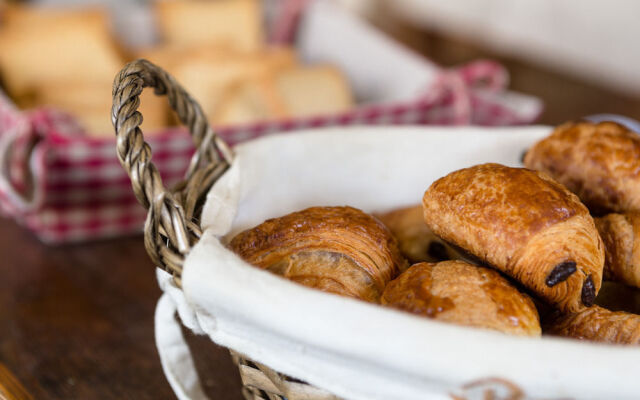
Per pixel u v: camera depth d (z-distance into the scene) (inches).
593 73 85.4
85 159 30.2
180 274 19.3
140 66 20.9
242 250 20.6
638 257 21.1
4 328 26.5
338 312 17.9
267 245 20.7
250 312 18.3
